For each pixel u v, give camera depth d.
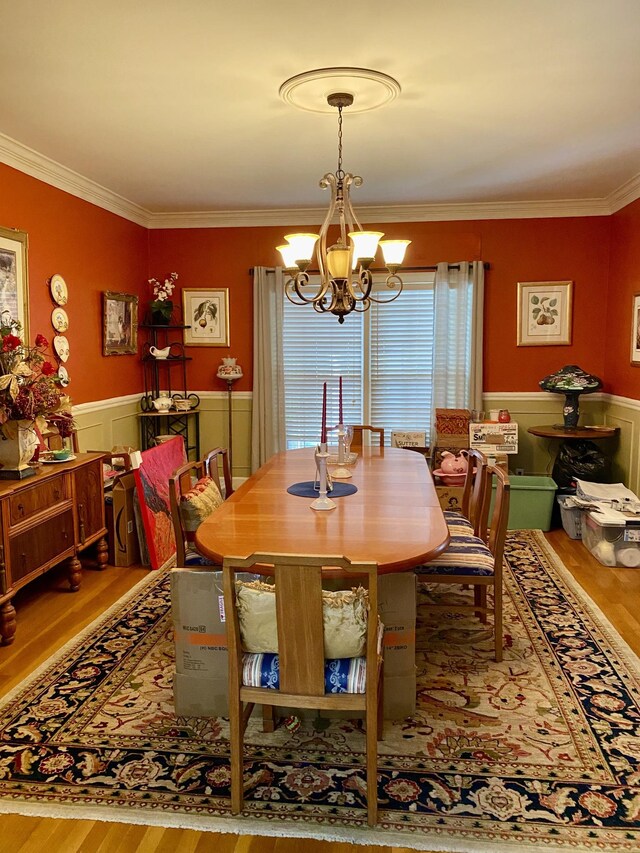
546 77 2.78
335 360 5.72
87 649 2.90
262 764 2.10
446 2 2.16
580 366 5.36
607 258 5.21
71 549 3.53
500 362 5.46
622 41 2.45
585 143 3.69
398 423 5.71
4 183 3.61
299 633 1.75
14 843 1.76
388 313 5.59
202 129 3.40
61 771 2.06
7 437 3.09
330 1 2.14
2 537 2.89
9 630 2.94
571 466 4.88
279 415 5.68
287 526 2.35
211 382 5.79
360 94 2.93
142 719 2.36
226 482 3.63
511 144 3.71
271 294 5.59
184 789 1.97
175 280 5.71
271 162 4.04
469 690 2.55
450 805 1.90
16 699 2.48
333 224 5.52
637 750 2.16
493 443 4.94
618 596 3.49
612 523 3.90
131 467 4.12
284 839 1.77
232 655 1.81
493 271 5.37
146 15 2.22
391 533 2.25
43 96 2.94
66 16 2.22
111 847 1.75
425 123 3.34
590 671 2.69
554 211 5.21
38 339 3.37
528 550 4.27
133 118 3.23
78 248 4.44
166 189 4.70
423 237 5.42
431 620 3.21
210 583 2.27
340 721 2.34
